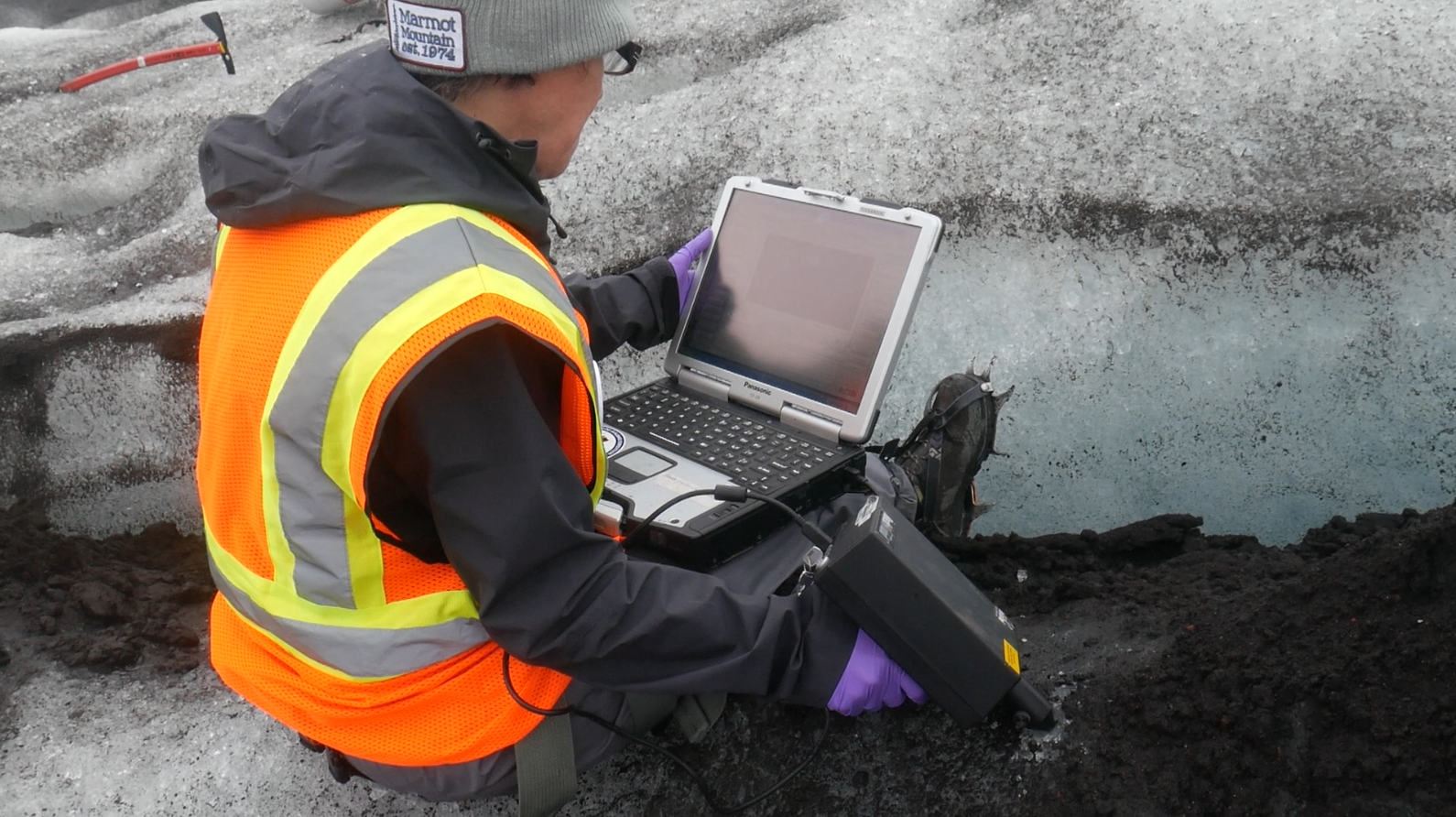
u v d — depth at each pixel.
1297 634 1.49
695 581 1.23
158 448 2.47
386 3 1.15
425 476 1.09
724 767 1.57
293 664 1.29
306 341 1.07
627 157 2.70
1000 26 2.74
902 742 1.54
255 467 1.17
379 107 1.12
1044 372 2.26
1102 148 2.39
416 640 1.22
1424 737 1.31
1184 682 1.50
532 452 1.08
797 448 1.68
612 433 1.76
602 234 2.57
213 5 3.83
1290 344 2.13
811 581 1.39
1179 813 1.40
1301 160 2.26
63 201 3.16
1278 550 1.99
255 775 1.66
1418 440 2.05
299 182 1.09
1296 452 2.12
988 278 2.34
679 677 1.21
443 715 1.28
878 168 2.49
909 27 2.81
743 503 1.50
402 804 1.59
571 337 1.12
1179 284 2.22
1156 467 2.21
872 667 1.32
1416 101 2.29
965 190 2.40
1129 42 2.59
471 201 1.13
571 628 1.14
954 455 1.90
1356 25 2.45
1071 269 2.29
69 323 2.54
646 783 1.58
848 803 1.52
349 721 1.29
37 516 2.31
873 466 1.76
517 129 1.23
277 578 1.22
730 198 1.93
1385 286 2.10
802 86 2.73
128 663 1.88
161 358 2.50
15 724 1.77
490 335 1.05
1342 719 1.38
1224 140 2.34
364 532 1.16
